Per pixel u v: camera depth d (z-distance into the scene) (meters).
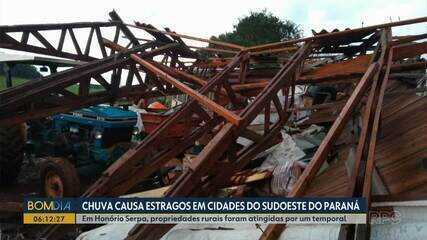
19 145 8.27
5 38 6.68
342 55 7.92
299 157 6.52
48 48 7.26
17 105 5.96
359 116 5.86
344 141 6.24
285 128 7.84
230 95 6.60
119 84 7.28
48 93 6.29
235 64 6.84
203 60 8.46
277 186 6.04
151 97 7.79
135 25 8.33
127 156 5.24
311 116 8.11
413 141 5.29
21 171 9.27
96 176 8.80
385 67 5.60
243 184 6.21
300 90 10.28
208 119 5.98
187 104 5.82
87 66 6.90
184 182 4.44
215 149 4.71
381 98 4.76
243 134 5.83
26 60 7.57
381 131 5.98
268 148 6.43
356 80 6.55
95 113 8.74
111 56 7.27
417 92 6.69
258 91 6.79
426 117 5.81
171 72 7.35
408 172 4.64
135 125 9.04
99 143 8.59
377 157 5.33
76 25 7.57
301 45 7.01
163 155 5.69
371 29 6.69
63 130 9.28
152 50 7.74
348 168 5.32
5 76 8.02
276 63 7.74
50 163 7.10
